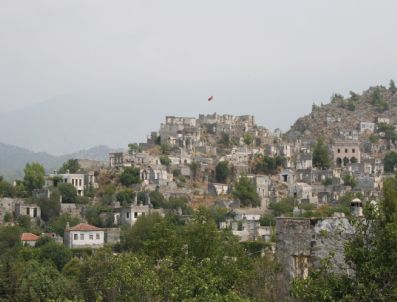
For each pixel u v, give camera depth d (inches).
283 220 4065.0
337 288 3410.4
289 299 3855.8
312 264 3924.7
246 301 3922.2
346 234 3693.4
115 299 5393.7
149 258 5206.7
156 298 4773.6
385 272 3353.8
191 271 4367.6
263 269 4254.4
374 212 3528.5
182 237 5423.2
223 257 5073.8
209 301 4015.8
